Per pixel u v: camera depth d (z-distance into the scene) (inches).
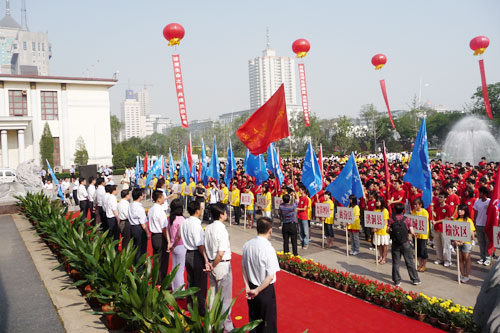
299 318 250.5
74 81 1828.2
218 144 3752.5
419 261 366.0
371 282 294.5
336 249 450.6
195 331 166.2
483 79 600.1
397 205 325.1
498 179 332.2
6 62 6446.9
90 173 917.8
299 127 2815.0
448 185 407.2
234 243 479.8
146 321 185.2
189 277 249.1
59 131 1817.2
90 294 236.2
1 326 215.0
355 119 3708.2
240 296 288.0
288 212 390.6
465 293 303.6
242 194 571.2
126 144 2930.6
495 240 303.6
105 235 283.4
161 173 915.4
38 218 470.0
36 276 309.9
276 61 7367.1
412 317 255.6
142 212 326.6
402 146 2950.3
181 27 544.1
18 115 1723.7
